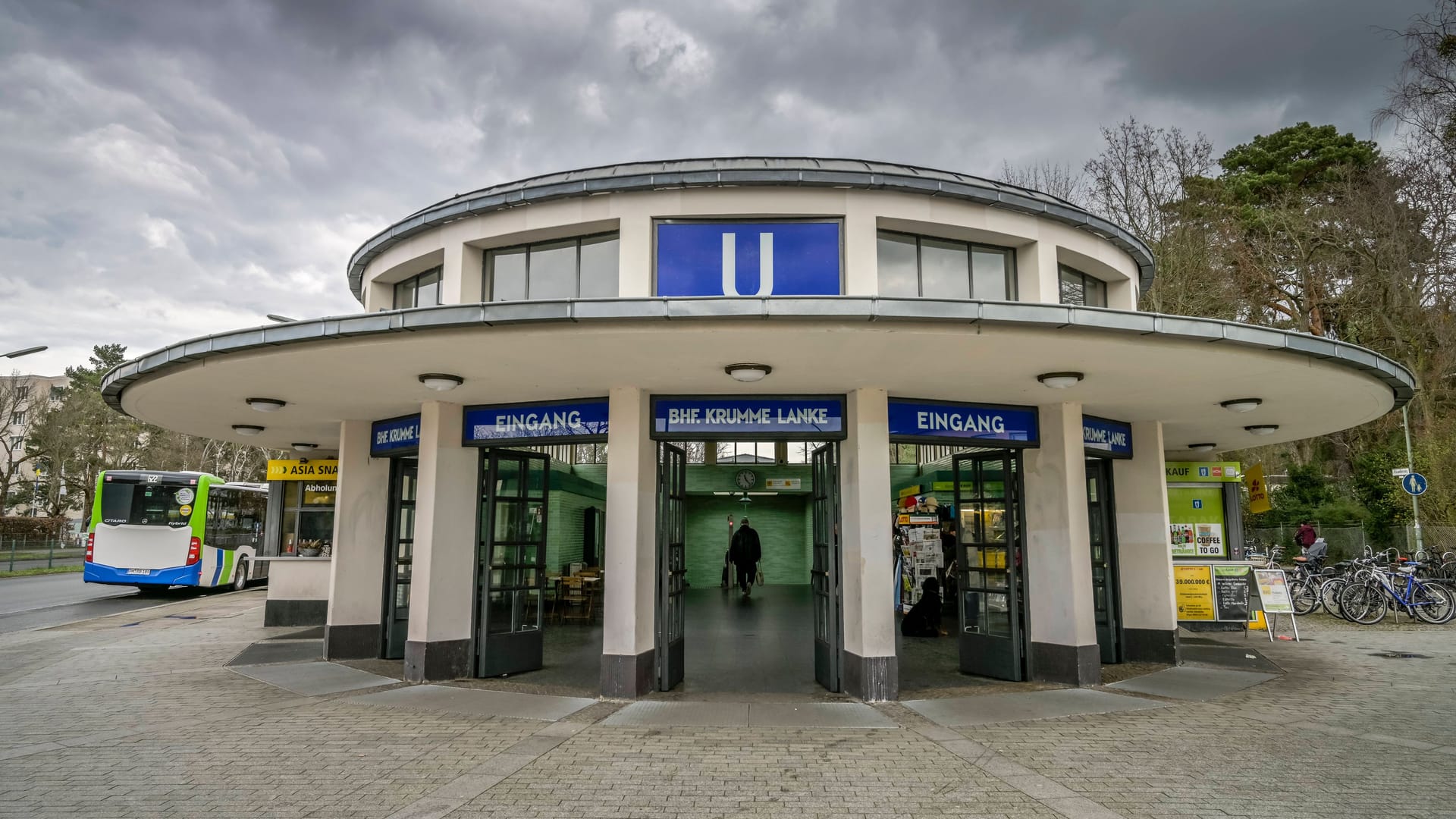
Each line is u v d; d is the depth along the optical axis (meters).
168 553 21.31
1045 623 9.12
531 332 6.04
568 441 8.73
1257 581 13.26
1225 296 25.61
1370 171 26.59
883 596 8.05
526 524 10.08
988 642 9.58
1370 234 25.78
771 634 13.84
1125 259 10.91
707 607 18.77
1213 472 14.89
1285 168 30.72
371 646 10.89
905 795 5.15
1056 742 6.45
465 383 8.00
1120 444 10.58
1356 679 9.37
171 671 9.84
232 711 7.61
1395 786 5.32
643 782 5.41
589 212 8.66
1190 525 14.95
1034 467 9.28
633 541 8.15
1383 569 15.33
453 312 5.91
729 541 27.56
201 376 7.69
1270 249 27.98
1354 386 7.91
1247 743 6.42
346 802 5.01
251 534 25.28
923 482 19.44
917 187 8.55
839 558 8.62
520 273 9.31
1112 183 25.17
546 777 5.52
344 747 6.27
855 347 6.42
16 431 61.56
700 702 7.91
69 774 5.58
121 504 21.39
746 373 7.11
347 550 10.94
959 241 9.39
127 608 18.81
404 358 6.86
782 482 24.39
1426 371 25.09
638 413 8.28
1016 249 9.64
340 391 8.52
